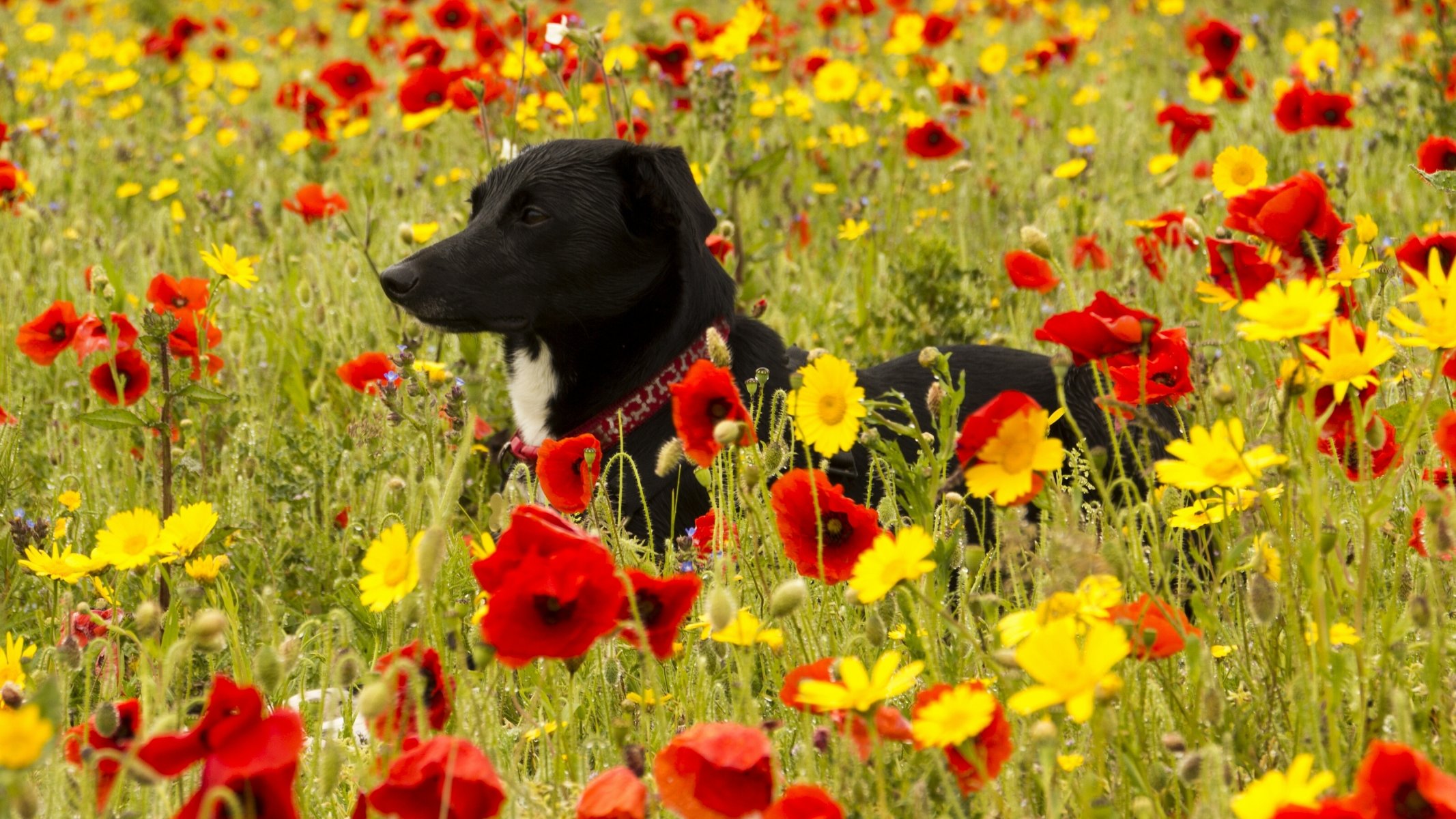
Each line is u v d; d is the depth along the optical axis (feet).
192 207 23.68
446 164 25.82
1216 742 7.25
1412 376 9.91
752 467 7.95
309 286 18.48
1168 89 31.17
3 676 7.48
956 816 6.61
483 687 8.00
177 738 5.72
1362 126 21.91
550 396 13.83
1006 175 24.18
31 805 5.33
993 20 37.78
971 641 6.72
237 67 29.14
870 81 26.99
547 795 6.84
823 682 5.95
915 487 7.84
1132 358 8.25
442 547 6.43
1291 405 7.34
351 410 15.65
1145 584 6.79
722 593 6.44
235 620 8.43
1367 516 6.77
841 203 23.72
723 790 5.87
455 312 13.23
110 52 33.09
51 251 18.42
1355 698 6.79
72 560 8.29
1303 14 41.09
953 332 17.66
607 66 17.97
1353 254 9.75
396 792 5.86
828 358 7.55
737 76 20.43
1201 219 16.51
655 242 13.44
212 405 15.02
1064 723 7.45
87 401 15.57
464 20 24.27
